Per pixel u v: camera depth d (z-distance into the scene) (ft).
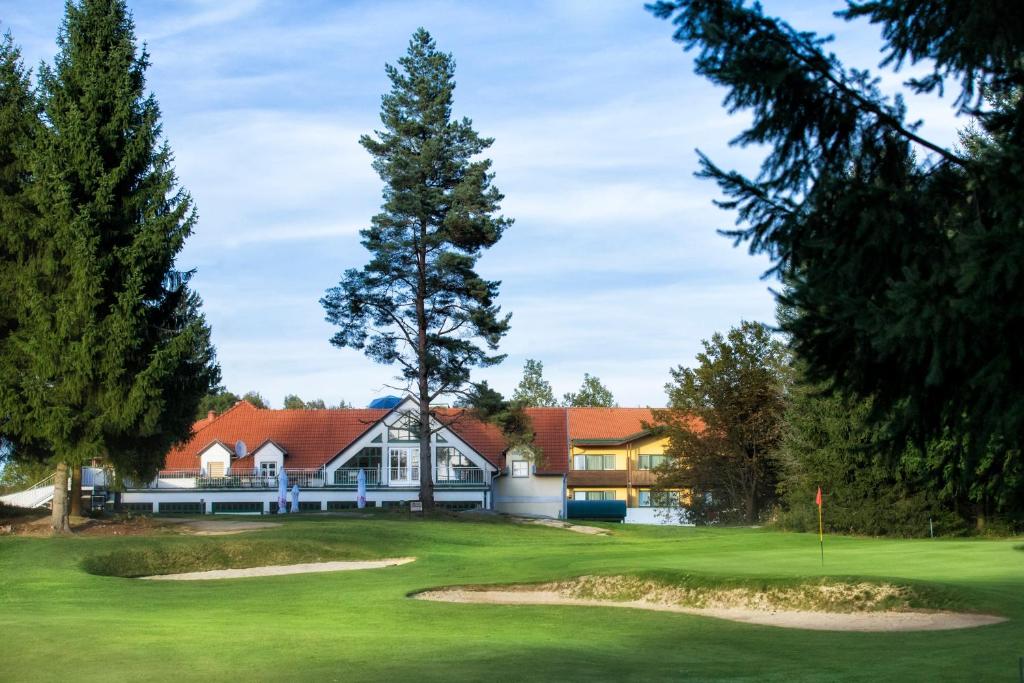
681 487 212.84
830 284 23.47
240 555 101.81
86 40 111.34
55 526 107.24
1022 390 21.11
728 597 68.54
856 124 24.25
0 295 107.86
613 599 73.05
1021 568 80.84
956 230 22.85
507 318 159.22
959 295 20.47
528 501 220.02
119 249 106.73
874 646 49.70
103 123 109.91
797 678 39.58
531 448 161.79
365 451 211.61
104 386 107.04
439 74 161.48
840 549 110.42
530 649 48.21
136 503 200.13
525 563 97.71
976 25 22.12
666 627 58.65
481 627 58.75
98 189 106.11
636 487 238.48
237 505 202.28
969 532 152.15
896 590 64.54
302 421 231.30
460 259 151.74
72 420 104.32
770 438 201.57
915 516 148.97
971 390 22.21
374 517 150.82
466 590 78.28
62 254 106.01
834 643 51.47
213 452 217.97
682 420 213.87
